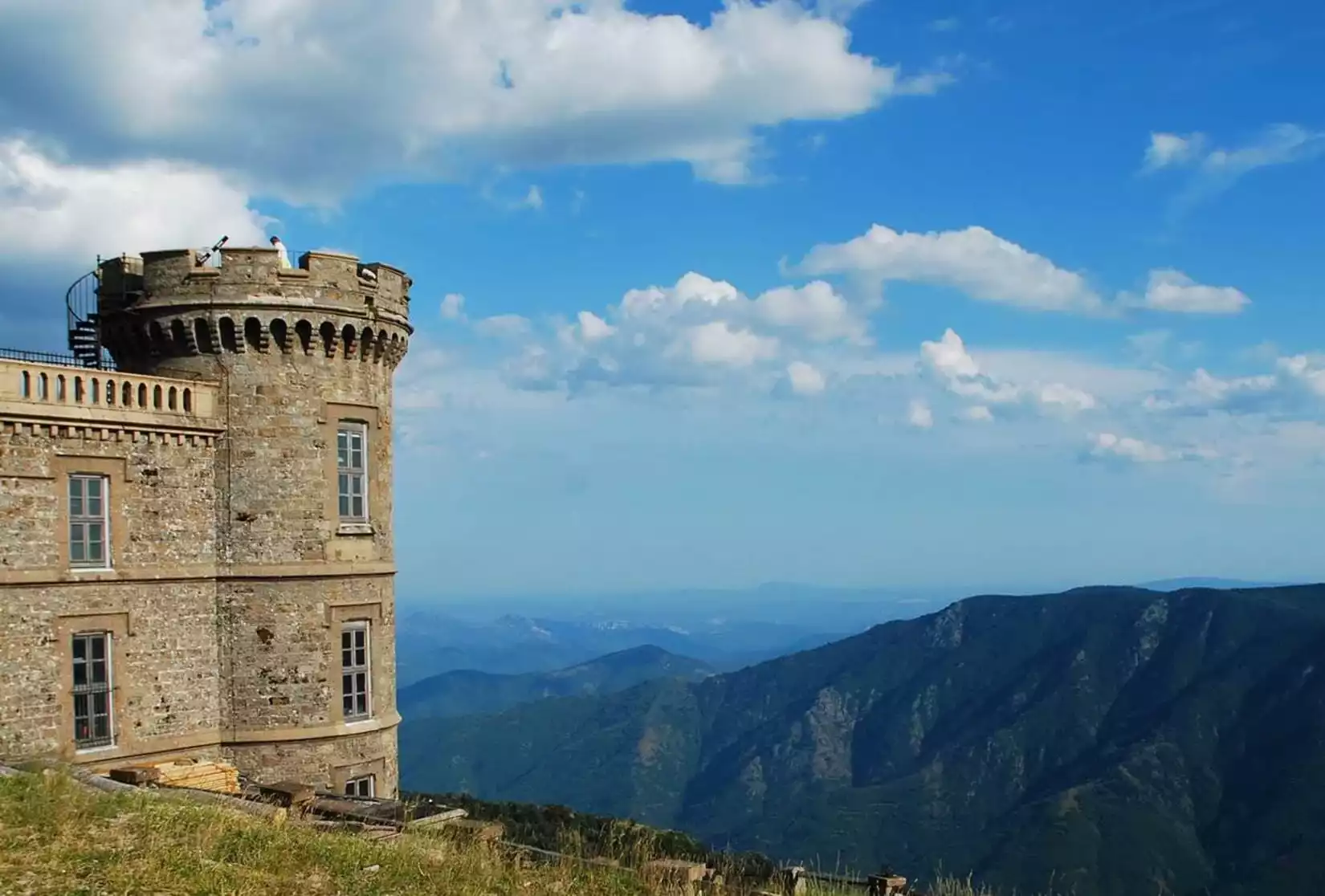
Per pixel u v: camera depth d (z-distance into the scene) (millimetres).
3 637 27703
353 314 33719
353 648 34031
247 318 32312
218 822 19828
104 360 35250
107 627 29750
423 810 25266
